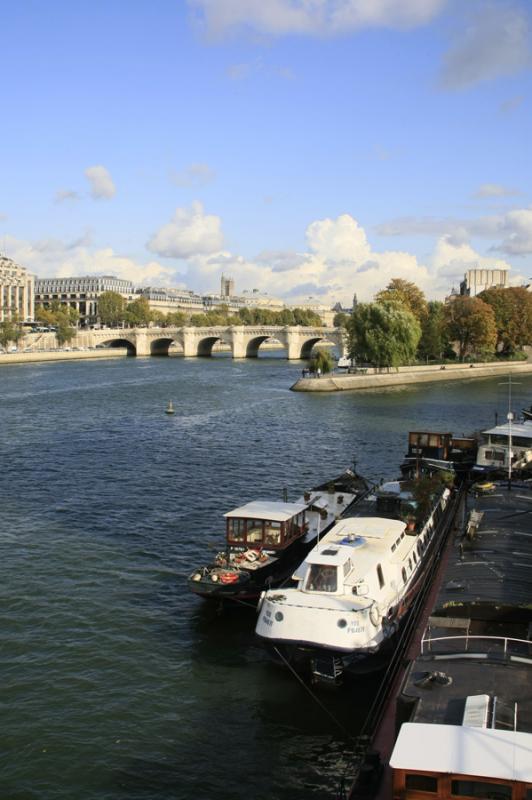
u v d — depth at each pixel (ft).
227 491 189.57
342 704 89.15
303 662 91.66
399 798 55.16
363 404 385.91
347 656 89.81
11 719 85.20
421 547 118.62
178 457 234.58
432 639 76.89
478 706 62.28
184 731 83.76
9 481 199.00
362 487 159.94
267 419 325.42
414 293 612.70
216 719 86.07
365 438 275.80
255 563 115.24
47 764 77.71
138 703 88.94
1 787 74.13
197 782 75.46
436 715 63.21
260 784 75.25
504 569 105.91
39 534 150.71
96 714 86.53
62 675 94.79
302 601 92.94
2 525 156.76
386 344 499.10
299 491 190.70
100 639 104.53
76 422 313.32
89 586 123.34
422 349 596.29
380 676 94.27
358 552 103.81
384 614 95.81
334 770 77.41
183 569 131.75
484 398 420.36
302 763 78.48
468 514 134.72
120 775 76.28
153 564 134.00
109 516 164.86
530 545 116.37
